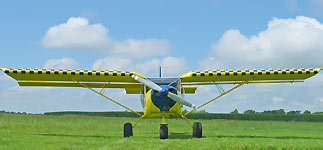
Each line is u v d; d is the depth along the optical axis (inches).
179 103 308.0
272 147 225.3
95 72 326.0
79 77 342.6
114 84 385.1
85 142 258.2
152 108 299.0
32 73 326.0
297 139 306.0
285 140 289.6
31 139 280.7
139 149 210.4
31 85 386.0
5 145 233.0
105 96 343.9
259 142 261.4
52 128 457.7
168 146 226.7
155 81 319.3
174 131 455.5
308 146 234.2
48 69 325.7
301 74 330.0
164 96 283.7
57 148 216.1
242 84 362.9
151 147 220.7
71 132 397.1
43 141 263.7
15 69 321.4
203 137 326.0
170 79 320.5
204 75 331.0
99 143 249.9
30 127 446.9
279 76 339.9
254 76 338.3
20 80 363.6
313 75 332.8
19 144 239.8
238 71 329.1
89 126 514.0
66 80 361.4
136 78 303.3
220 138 306.5
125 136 324.2
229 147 221.1
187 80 352.5
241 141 269.4
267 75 332.8
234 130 482.6
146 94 306.2
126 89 424.8
